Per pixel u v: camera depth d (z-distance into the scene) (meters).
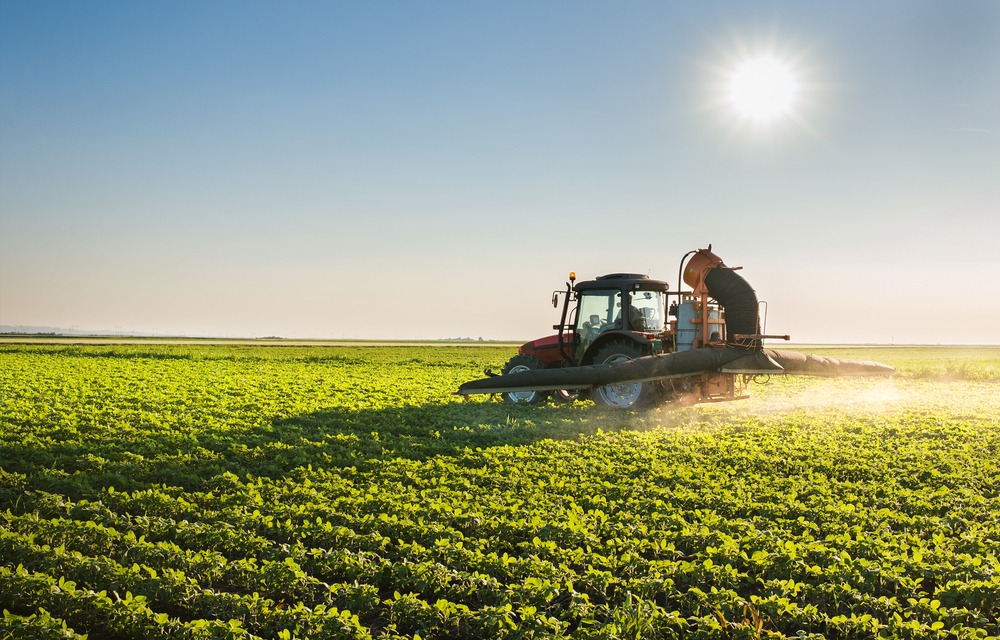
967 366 32.78
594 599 6.14
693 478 9.64
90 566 6.16
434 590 6.12
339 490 8.90
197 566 6.38
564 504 8.51
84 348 41.91
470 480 9.55
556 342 16.98
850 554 6.88
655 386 14.53
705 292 14.79
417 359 39.69
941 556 6.73
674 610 5.98
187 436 12.03
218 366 30.17
